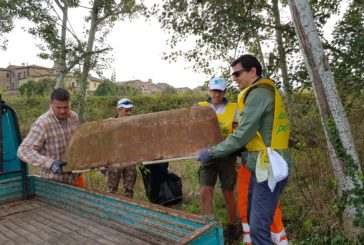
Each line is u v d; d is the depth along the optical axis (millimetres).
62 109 3605
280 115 2824
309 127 5055
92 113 20891
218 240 1931
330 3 5625
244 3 5914
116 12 10156
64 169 3088
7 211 3107
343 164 3816
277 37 6074
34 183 3539
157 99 22516
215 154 2721
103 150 2928
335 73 5117
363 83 5047
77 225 2686
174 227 2141
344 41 5207
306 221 3969
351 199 3756
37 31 9227
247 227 3393
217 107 3980
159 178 4461
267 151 2795
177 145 2811
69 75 10930
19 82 61312
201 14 5973
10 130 3652
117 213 2555
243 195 3359
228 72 6215
